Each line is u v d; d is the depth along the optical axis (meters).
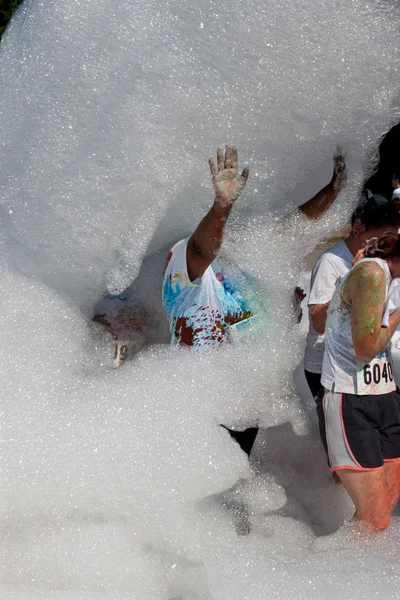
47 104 3.30
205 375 3.24
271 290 3.42
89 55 3.27
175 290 3.16
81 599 2.69
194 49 3.25
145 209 3.38
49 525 2.97
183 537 2.95
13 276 3.50
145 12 3.25
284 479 3.62
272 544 3.01
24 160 3.33
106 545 2.91
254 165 3.46
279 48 3.27
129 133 3.28
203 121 3.30
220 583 2.63
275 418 3.36
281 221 3.57
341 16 3.29
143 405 3.20
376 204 3.17
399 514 3.26
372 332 2.76
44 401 3.23
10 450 3.04
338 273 3.22
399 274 2.88
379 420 2.96
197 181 3.39
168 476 3.05
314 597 2.55
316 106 3.38
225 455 3.12
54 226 3.38
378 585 2.59
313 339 3.45
